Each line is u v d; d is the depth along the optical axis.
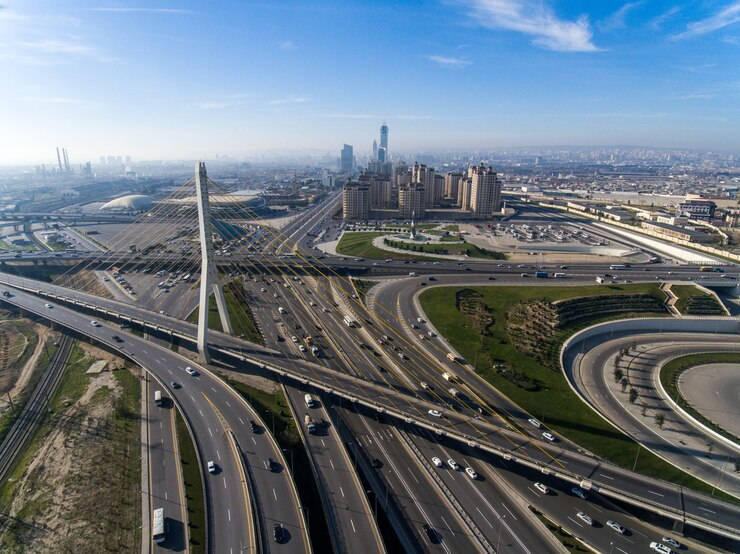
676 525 82.06
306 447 100.00
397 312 177.00
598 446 103.38
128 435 109.31
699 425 114.62
